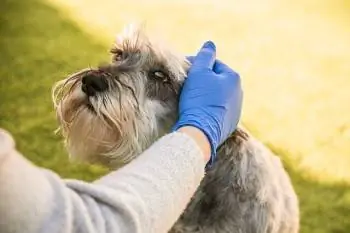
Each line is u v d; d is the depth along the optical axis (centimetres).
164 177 136
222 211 248
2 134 97
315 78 604
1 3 680
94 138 246
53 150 437
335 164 461
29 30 621
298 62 637
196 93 219
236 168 247
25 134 452
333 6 790
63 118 252
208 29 696
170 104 250
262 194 250
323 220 404
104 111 238
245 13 747
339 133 504
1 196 96
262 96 558
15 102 489
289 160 461
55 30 630
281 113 529
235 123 228
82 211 108
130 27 273
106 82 242
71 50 588
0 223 97
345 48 680
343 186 438
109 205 116
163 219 132
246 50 655
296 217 288
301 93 570
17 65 545
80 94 243
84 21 666
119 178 131
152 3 745
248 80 589
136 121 244
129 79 247
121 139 244
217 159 245
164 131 251
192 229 248
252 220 249
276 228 261
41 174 105
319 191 431
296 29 719
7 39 597
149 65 253
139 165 138
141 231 123
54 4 698
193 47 655
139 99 246
